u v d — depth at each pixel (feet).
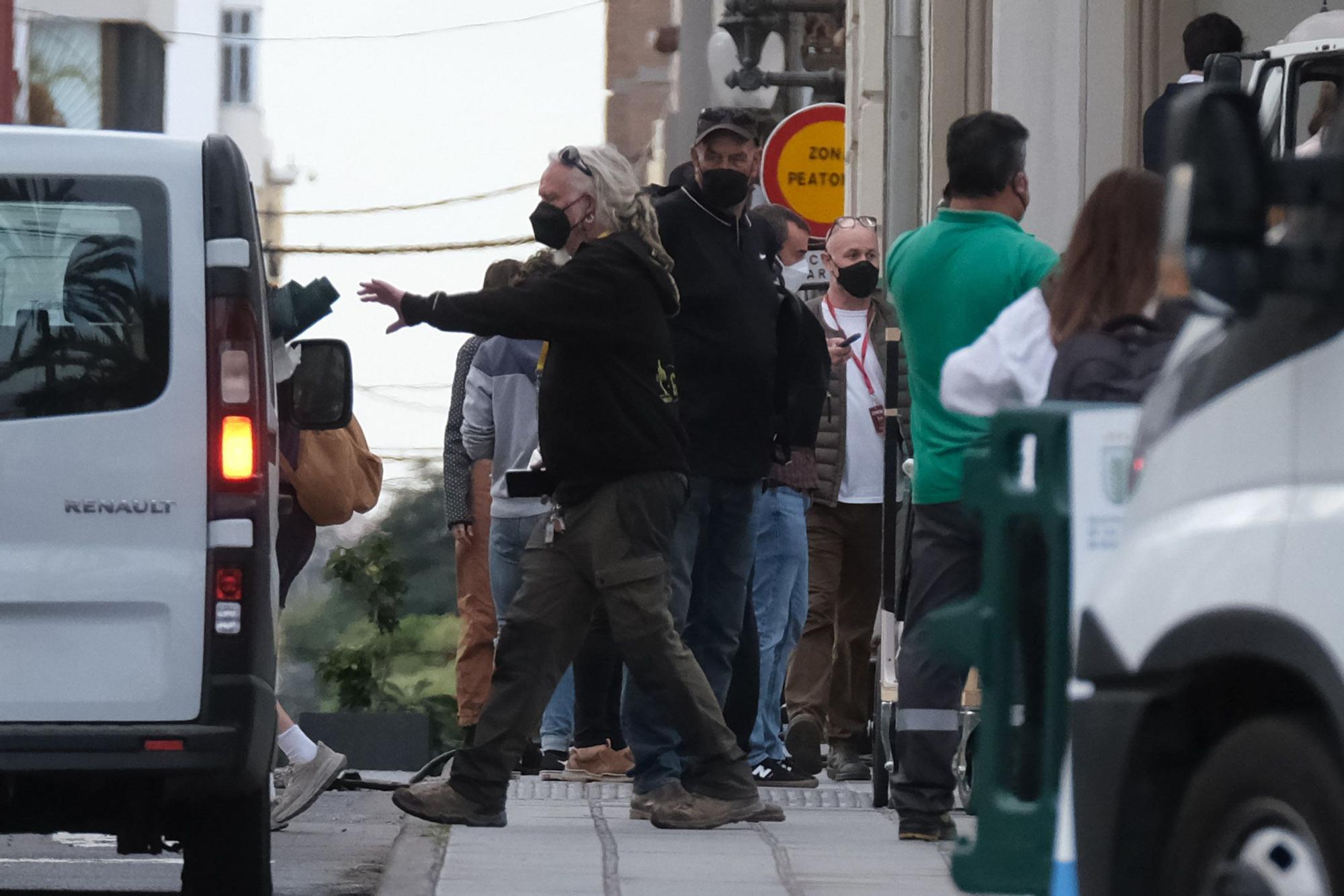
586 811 113.70
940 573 96.78
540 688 104.17
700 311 110.52
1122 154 167.43
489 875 89.45
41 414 79.71
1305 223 50.21
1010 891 64.03
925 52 187.21
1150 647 55.21
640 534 101.81
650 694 104.27
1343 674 49.39
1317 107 113.19
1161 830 56.65
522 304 98.73
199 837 83.97
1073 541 62.49
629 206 101.76
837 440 135.64
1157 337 75.46
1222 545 53.31
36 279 80.48
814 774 135.03
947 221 97.86
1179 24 166.40
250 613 79.66
